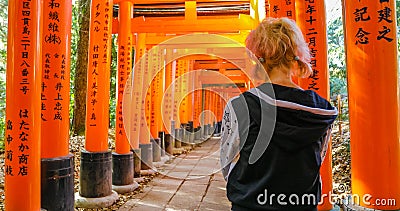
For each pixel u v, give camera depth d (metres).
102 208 4.72
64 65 3.53
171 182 6.36
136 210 4.70
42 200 3.39
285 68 1.55
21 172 2.81
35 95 2.86
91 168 4.80
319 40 3.21
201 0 6.45
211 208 4.82
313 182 1.47
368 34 2.40
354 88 2.46
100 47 4.83
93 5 4.85
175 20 6.45
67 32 3.56
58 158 3.49
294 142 1.42
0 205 4.66
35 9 2.85
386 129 2.36
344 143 7.62
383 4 2.38
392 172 2.35
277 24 1.59
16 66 2.80
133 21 6.37
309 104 1.46
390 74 2.37
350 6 2.49
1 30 10.85
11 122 2.82
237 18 6.49
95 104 4.84
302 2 3.39
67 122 3.61
